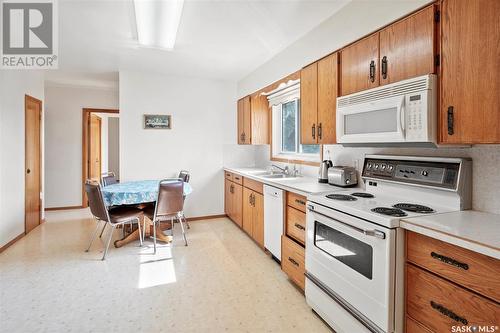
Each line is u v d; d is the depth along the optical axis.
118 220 3.06
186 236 3.78
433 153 1.83
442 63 1.46
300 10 2.33
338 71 2.26
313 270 2.01
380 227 1.44
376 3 1.93
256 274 2.65
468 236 1.15
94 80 4.86
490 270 1.06
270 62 3.57
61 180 5.38
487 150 1.55
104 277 2.57
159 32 2.66
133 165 4.25
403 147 1.85
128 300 2.19
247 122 4.34
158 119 4.36
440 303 1.25
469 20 1.33
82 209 5.42
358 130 2.00
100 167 6.77
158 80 4.34
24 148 3.76
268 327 1.87
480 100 1.29
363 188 2.40
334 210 1.79
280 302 2.18
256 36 2.85
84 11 2.32
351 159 2.57
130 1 2.17
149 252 3.20
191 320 1.94
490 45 1.25
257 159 4.86
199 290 2.35
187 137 4.55
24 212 3.76
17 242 3.51
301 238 2.36
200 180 4.66
